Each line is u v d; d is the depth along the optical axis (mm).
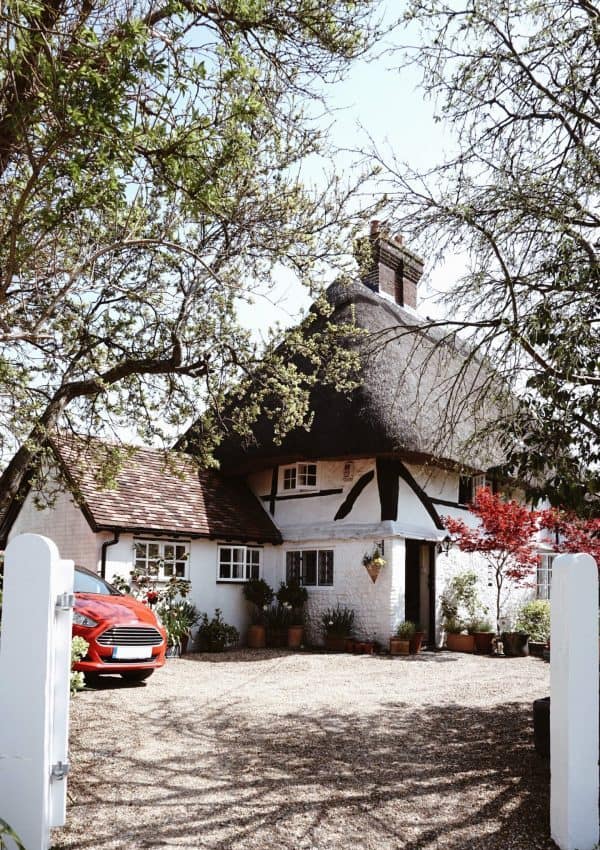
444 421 7137
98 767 5562
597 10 6109
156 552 13773
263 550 16094
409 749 6344
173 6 4820
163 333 8828
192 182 5449
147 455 15414
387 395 14148
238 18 5578
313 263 8469
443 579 15766
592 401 5180
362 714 7906
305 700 8758
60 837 4121
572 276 5648
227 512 15500
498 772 5582
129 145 4637
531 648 15055
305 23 5805
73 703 7996
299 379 9469
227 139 5320
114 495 13500
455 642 15039
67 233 7094
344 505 15414
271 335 9141
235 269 8422
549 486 5180
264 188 8195
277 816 4598
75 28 4797
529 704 8539
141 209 7078
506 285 6117
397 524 14625
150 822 4426
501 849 4059
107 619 9086
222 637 14016
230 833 4293
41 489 9492
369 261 8961
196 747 6312
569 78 6113
